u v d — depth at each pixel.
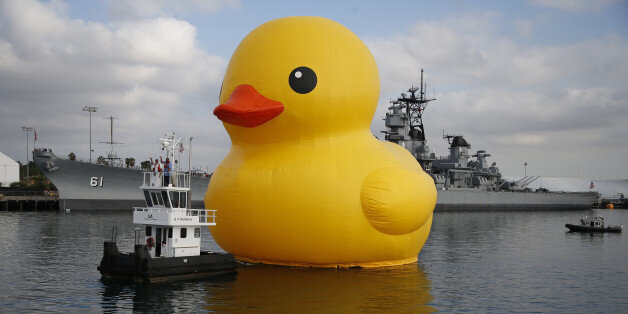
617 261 32.22
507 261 31.50
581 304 20.55
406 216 22.61
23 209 81.25
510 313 18.95
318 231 22.25
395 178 22.59
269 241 22.95
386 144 26.78
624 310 19.69
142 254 21.61
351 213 22.23
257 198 22.77
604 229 54.25
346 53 23.59
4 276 23.98
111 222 54.53
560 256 34.38
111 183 73.94
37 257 29.84
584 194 124.56
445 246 39.16
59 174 71.75
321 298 19.42
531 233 52.41
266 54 23.11
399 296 20.19
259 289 20.55
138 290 20.58
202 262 22.47
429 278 24.14
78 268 26.11
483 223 67.00
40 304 18.94
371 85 24.23
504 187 124.38
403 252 24.48
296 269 23.73
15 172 119.00
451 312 18.70
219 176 24.86
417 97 102.38
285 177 22.47
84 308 18.36
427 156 98.25
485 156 117.75
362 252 23.16
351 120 23.66
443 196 97.88
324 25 24.09
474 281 24.58
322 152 23.03
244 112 21.94
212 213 24.69
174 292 20.19
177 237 23.02
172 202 23.56
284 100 22.58
